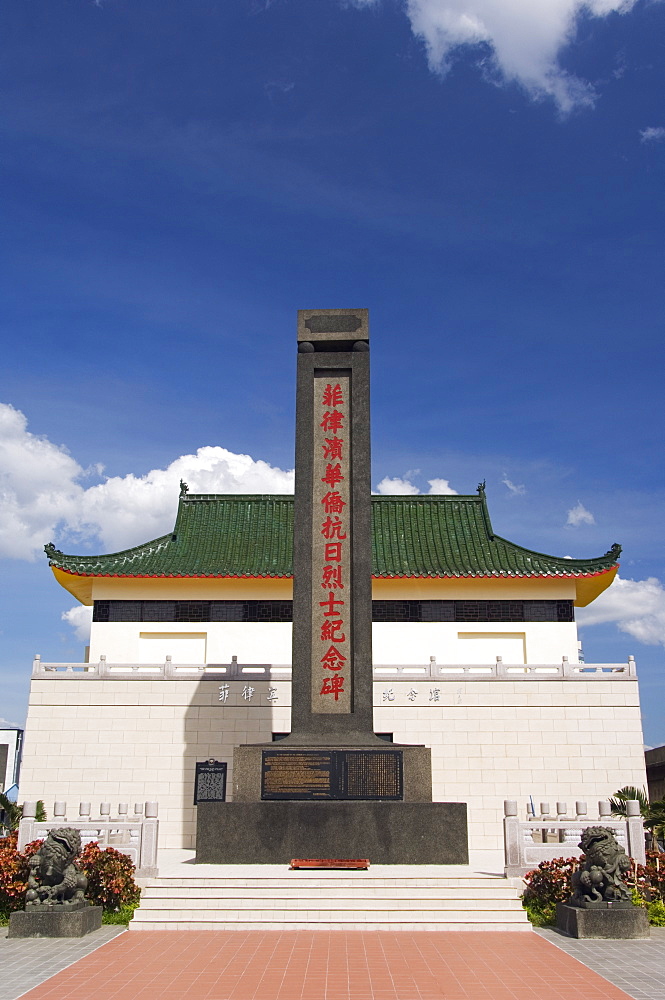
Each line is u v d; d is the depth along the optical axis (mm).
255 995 12375
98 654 35656
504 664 31922
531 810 30391
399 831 21641
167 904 17578
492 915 17234
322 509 25375
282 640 35844
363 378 26312
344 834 21656
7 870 17625
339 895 17906
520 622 35906
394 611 36156
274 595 36250
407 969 13844
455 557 37125
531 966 14023
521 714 31438
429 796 22438
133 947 15375
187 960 14414
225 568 36250
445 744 31156
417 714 31438
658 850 20359
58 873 16656
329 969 13836
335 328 26641
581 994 12422
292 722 23797
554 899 17719
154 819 19500
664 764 46031
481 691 31656
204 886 18297
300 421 26062
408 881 18531
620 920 16109
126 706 31625
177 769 31016
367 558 24953
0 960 14414
